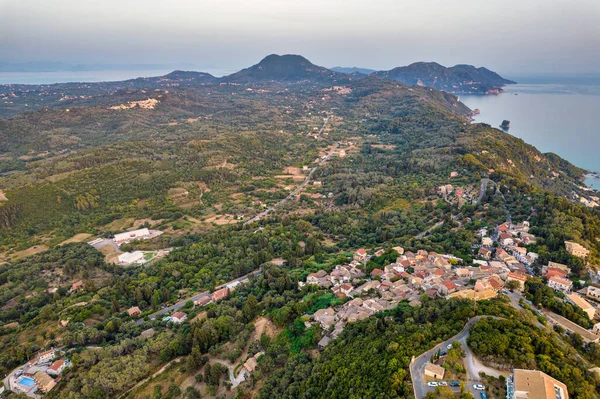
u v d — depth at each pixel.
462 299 114.88
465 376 83.00
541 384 74.56
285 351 122.12
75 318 156.00
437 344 94.81
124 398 115.00
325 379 98.94
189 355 124.62
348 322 122.62
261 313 145.25
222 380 117.81
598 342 110.88
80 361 128.38
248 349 129.00
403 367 87.69
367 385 87.69
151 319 157.88
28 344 141.88
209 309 151.38
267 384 108.75
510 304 118.75
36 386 120.94
